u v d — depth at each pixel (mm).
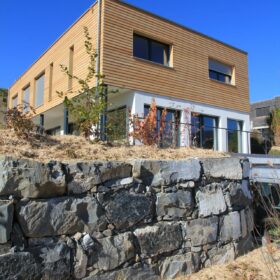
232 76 15641
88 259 3412
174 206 4254
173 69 12898
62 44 14062
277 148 13781
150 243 3914
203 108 13805
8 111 4605
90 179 3625
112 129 6355
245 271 4320
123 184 3877
